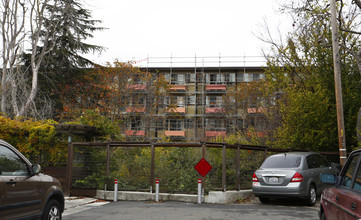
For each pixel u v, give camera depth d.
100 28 33.00
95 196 13.73
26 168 6.49
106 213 9.98
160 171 13.64
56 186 7.23
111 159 14.19
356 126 18.58
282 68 22.17
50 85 32.28
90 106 33.88
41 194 6.67
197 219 9.03
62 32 30.36
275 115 23.55
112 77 34.97
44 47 25.31
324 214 5.64
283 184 11.43
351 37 19.66
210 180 13.20
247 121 40.16
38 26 25.00
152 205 11.70
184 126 51.19
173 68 53.16
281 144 19.38
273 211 10.41
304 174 11.58
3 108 23.06
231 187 13.61
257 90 41.62
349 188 4.54
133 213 9.96
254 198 13.70
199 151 13.84
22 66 29.47
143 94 36.78
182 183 13.34
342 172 5.05
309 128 18.52
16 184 5.98
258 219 9.08
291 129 18.77
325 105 18.45
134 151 14.37
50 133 14.44
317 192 12.20
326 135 18.58
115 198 13.02
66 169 14.27
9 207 5.75
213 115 48.25
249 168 14.87
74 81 34.38
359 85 20.05
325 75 20.16
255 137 22.08
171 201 12.78
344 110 19.45
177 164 13.73
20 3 23.78
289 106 19.25
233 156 14.04
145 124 36.22
